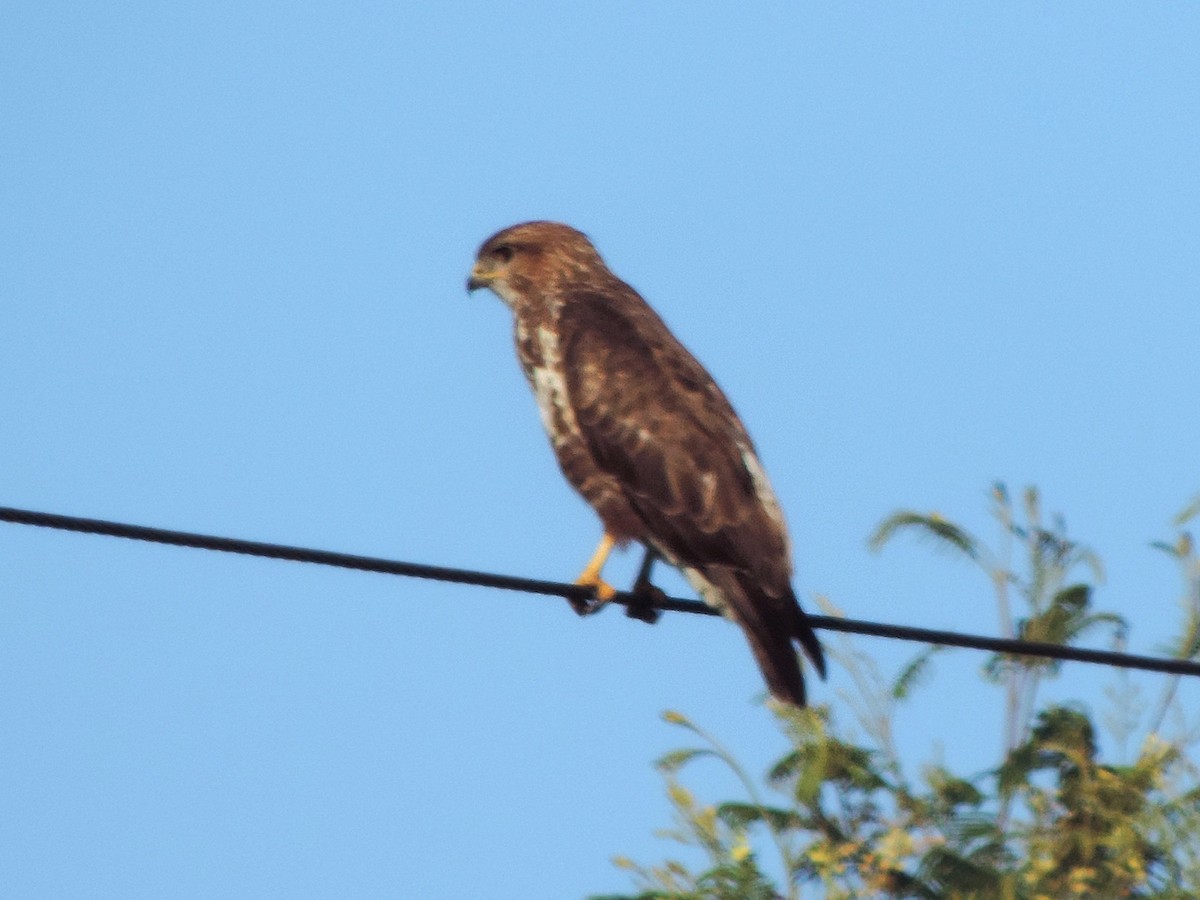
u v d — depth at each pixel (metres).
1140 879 14.29
